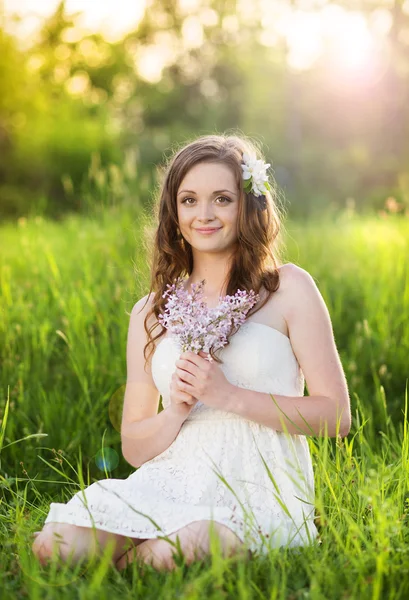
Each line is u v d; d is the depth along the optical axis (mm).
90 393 4914
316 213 14133
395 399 5223
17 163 19688
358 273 7277
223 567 2510
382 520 2676
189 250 3398
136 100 37219
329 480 3158
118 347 5309
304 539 2938
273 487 2992
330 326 3180
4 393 4988
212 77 39625
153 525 2768
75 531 2781
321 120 35344
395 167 29188
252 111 34875
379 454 4203
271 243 3264
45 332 5391
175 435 3088
